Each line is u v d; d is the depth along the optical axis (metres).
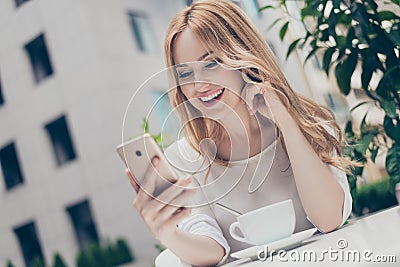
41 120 11.18
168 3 9.98
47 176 10.91
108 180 10.71
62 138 11.14
